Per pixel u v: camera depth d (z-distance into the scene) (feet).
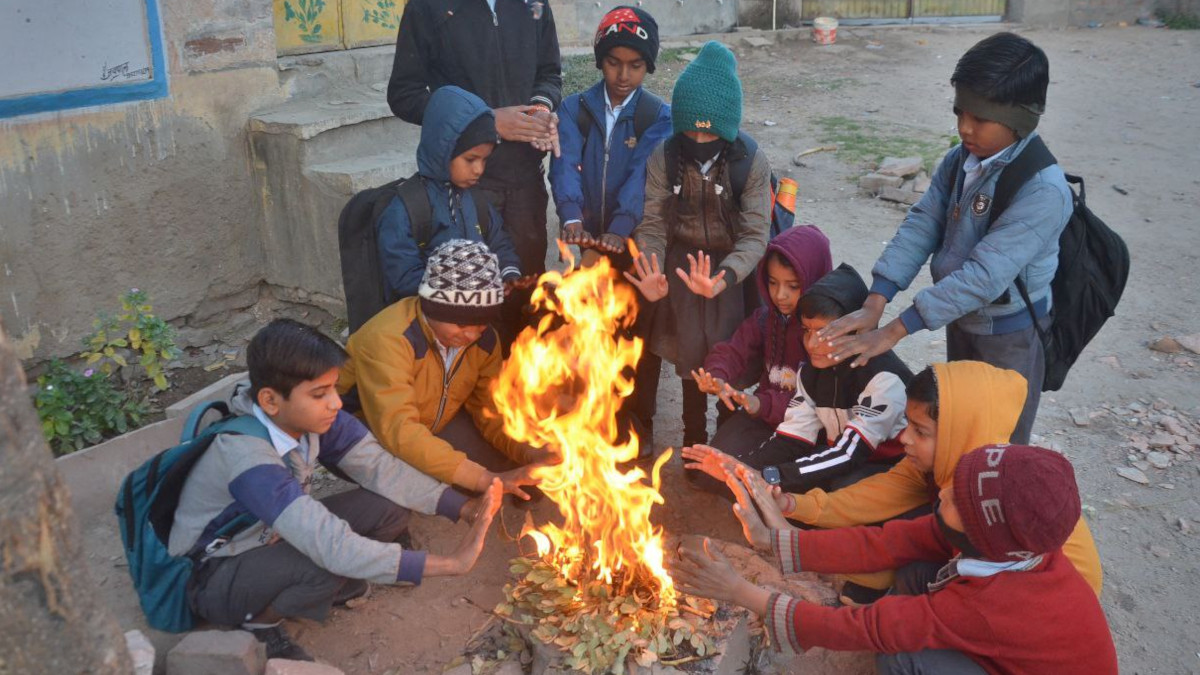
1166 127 31.50
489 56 13.84
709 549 9.63
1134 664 10.24
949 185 11.34
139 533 9.44
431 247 12.34
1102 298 11.10
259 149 17.31
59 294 15.19
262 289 18.34
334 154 17.43
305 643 10.27
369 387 10.81
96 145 15.19
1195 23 44.57
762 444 12.14
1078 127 31.73
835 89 36.11
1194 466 13.76
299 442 9.67
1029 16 45.27
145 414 14.99
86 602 5.29
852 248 21.81
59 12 14.35
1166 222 23.65
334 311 17.72
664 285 12.51
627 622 9.27
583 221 13.97
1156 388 15.99
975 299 10.37
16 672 5.01
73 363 15.57
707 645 9.09
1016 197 10.32
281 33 19.25
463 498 10.39
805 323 11.24
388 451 10.78
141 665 8.14
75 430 13.75
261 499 8.95
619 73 13.16
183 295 16.96
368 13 20.81
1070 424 14.98
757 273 12.53
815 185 26.21
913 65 39.52
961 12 45.70
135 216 15.94
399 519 10.57
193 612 9.68
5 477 4.77
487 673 9.60
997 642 8.36
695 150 12.41
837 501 10.69
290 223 17.52
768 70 38.52
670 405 15.70
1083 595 8.41
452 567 9.12
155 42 15.61
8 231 14.40
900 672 8.96
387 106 18.17
